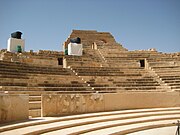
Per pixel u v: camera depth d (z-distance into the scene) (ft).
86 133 30.37
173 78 68.80
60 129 30.91
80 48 92.73
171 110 50.26
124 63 87.76
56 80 57.26
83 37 128.67
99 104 47.26
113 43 129.49
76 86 58.08
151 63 84.12
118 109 49.96
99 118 38.93
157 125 37.24
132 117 41.93
